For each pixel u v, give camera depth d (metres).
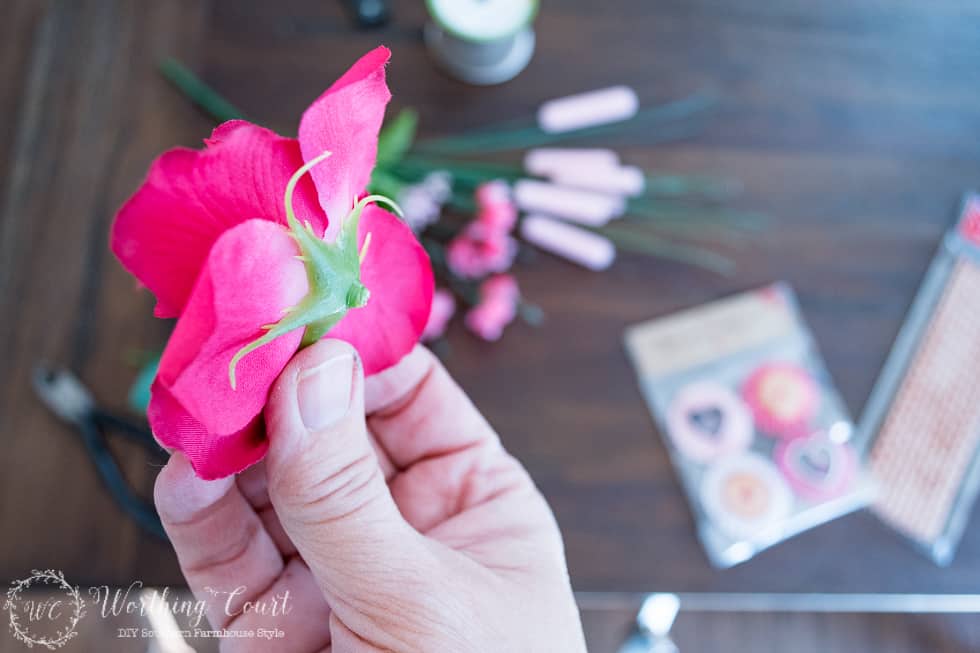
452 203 0.46
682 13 0.49
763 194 0.47
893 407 0.45
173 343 0.22
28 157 0.45
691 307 0.46
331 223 0.27
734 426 0.45
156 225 0.24
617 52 0.48
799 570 0.43
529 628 0.34
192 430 0.26
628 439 0.44
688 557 0.43
